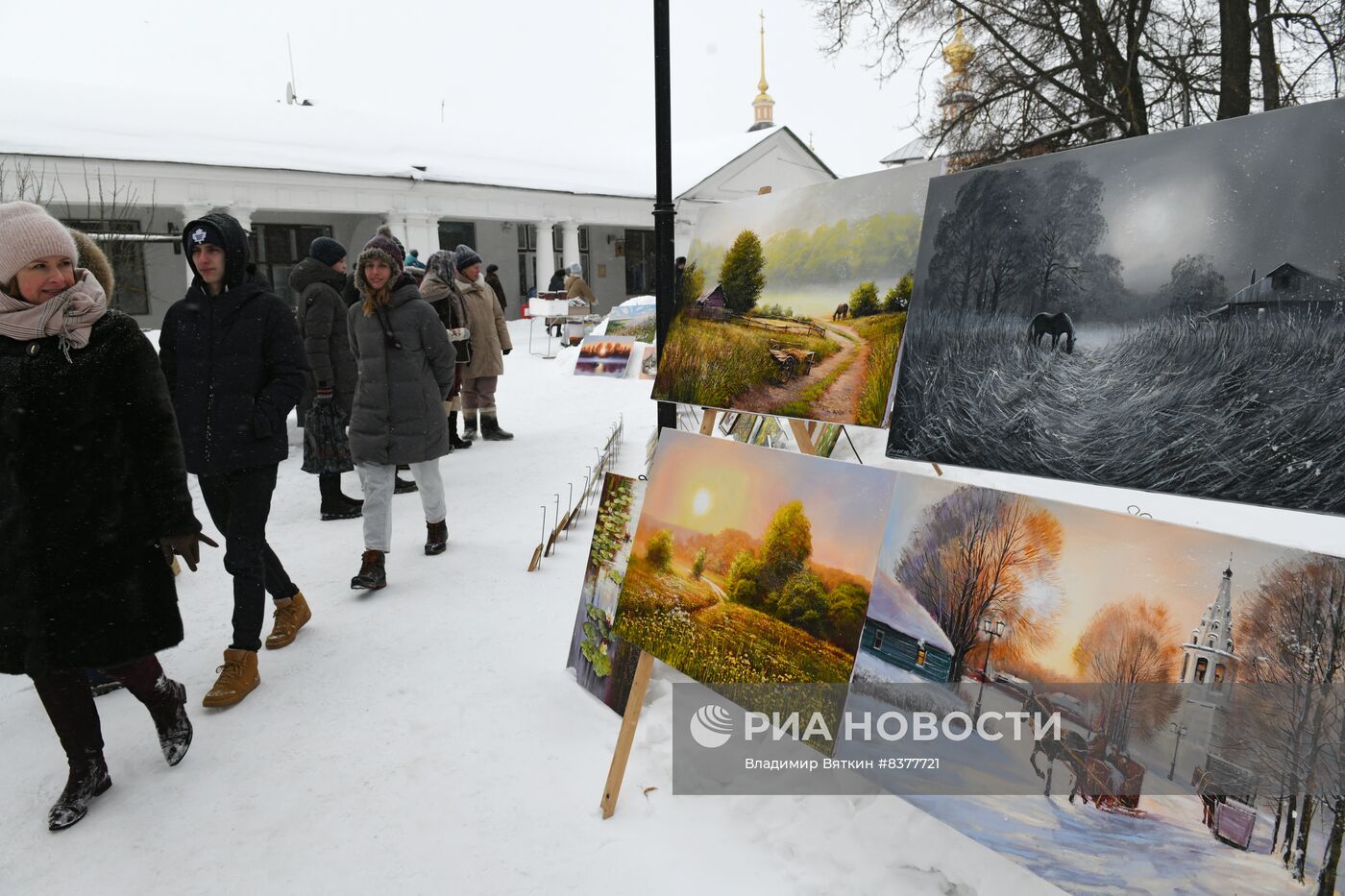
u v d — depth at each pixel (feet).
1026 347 5.82
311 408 18.07
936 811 5.47
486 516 18.12
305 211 72.43
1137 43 29.17
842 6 39.88
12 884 7.22
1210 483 4.71
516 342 57.31
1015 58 35.04
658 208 10.12
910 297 7.11
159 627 8.23
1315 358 4.38
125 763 9.03
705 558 7.75
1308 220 4.47
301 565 15.21
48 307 7.51
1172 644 4.51
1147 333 5.14
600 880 6.93
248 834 7.78
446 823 7.82
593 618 10.51
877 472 6.46
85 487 7.71
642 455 22.76
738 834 7.39
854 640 6.28
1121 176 5.39
